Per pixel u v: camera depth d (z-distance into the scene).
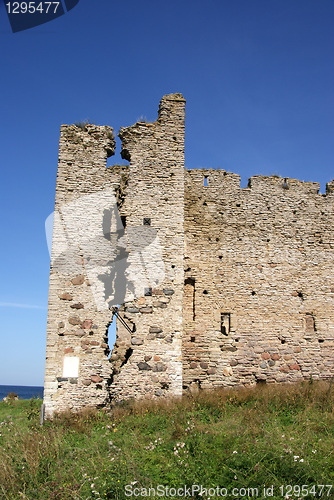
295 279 17.39
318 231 18.05
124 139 16.12
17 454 10.25
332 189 18.59
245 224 17.47
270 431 11.26
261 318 16.78
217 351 16.19
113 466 9.50
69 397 13.59
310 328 17.14
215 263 16.91
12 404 21.42
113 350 15.11
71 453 10.27
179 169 16.08
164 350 14.57
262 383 16.28
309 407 13.35
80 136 15.88
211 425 11.89
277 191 18.05
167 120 16.50
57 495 8.55
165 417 12.63
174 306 14.97
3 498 8.63
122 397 13.98
